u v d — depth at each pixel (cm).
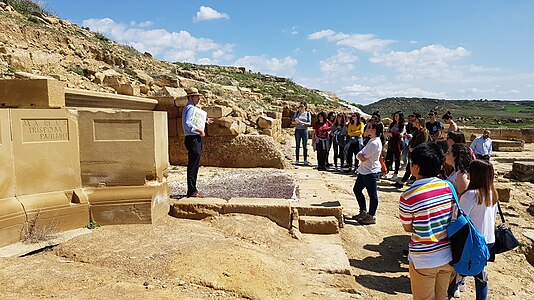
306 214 685
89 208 567
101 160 579
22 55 1151
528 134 2519
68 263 439
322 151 1266
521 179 1276
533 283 593
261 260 484
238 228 604
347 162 1243
